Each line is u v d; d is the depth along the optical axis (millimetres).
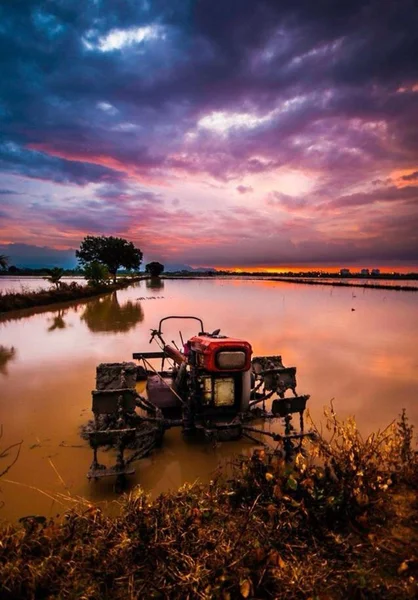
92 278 32156
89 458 3914
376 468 3064
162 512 2598
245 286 44125
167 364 7707
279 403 3758
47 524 2615
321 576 2158
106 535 2414
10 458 3891
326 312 16672
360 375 6656
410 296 27453
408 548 2436
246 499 2918
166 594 2041
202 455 3998
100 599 2025
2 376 6777
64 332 11617
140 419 3932
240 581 2068
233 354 3980
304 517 2723
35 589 2021
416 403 5309
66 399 5594
